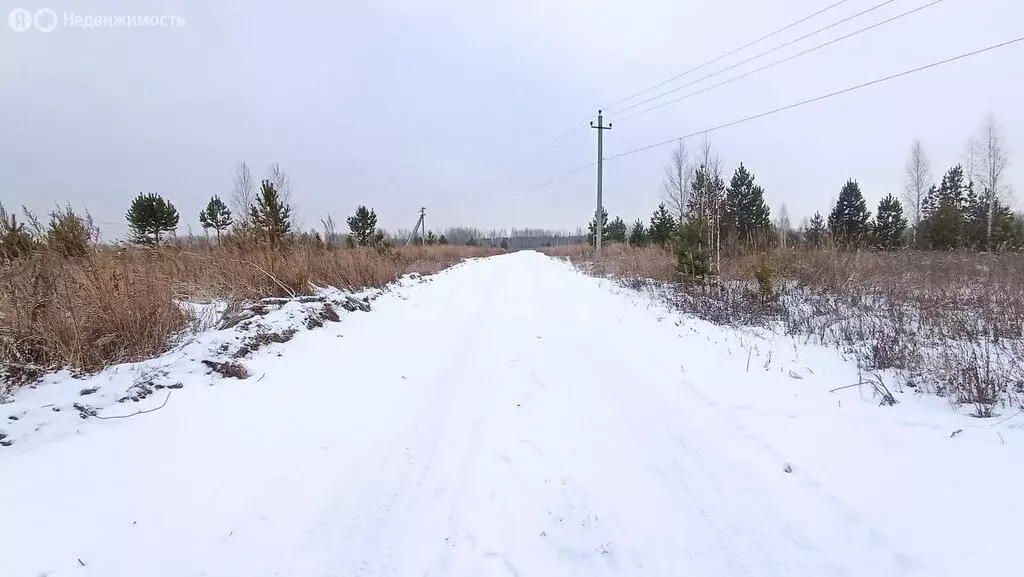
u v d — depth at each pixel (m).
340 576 2.34
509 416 4.21
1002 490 2.85
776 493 3.00
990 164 27.94
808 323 7.58
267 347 5.25
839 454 3.39
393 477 3.23
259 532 2.56
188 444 3.23
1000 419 3.75
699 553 2.56
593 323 8.20
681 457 3.49
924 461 3.23
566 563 2.50
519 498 3.03
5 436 2.93
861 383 4.64
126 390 3.73
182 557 2.30
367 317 7.73
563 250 43.81
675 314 9.20
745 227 18.36
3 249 5.37
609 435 3.87
